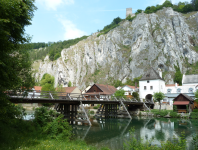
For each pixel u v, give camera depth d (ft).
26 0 39.58
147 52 406.62
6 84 33.76
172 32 419.54
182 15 498.69
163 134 76.84
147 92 211.61
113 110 146.72
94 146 55.06
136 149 38.11
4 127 46.93
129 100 162.20
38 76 577.02
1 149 29.48
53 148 34.04
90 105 212.64
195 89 195.93
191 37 440.45
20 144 34.58
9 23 33.63
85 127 95.35
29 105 196.03
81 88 490.08
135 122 117.08
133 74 403.54
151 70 217.97
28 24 41.09
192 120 122.62
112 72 467.11
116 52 493.77
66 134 52.11
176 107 147.74
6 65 31.83
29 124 55.31
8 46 32.81
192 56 404.98
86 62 550.77
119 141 63.62
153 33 436.76
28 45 54.03
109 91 233.76
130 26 538.47
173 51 389.80
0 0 29.37
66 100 94.22
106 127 96.12
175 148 33.45
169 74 351.46
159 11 507.30
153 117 145.38
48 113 57.72
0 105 33.60
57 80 534.37
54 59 597.11
